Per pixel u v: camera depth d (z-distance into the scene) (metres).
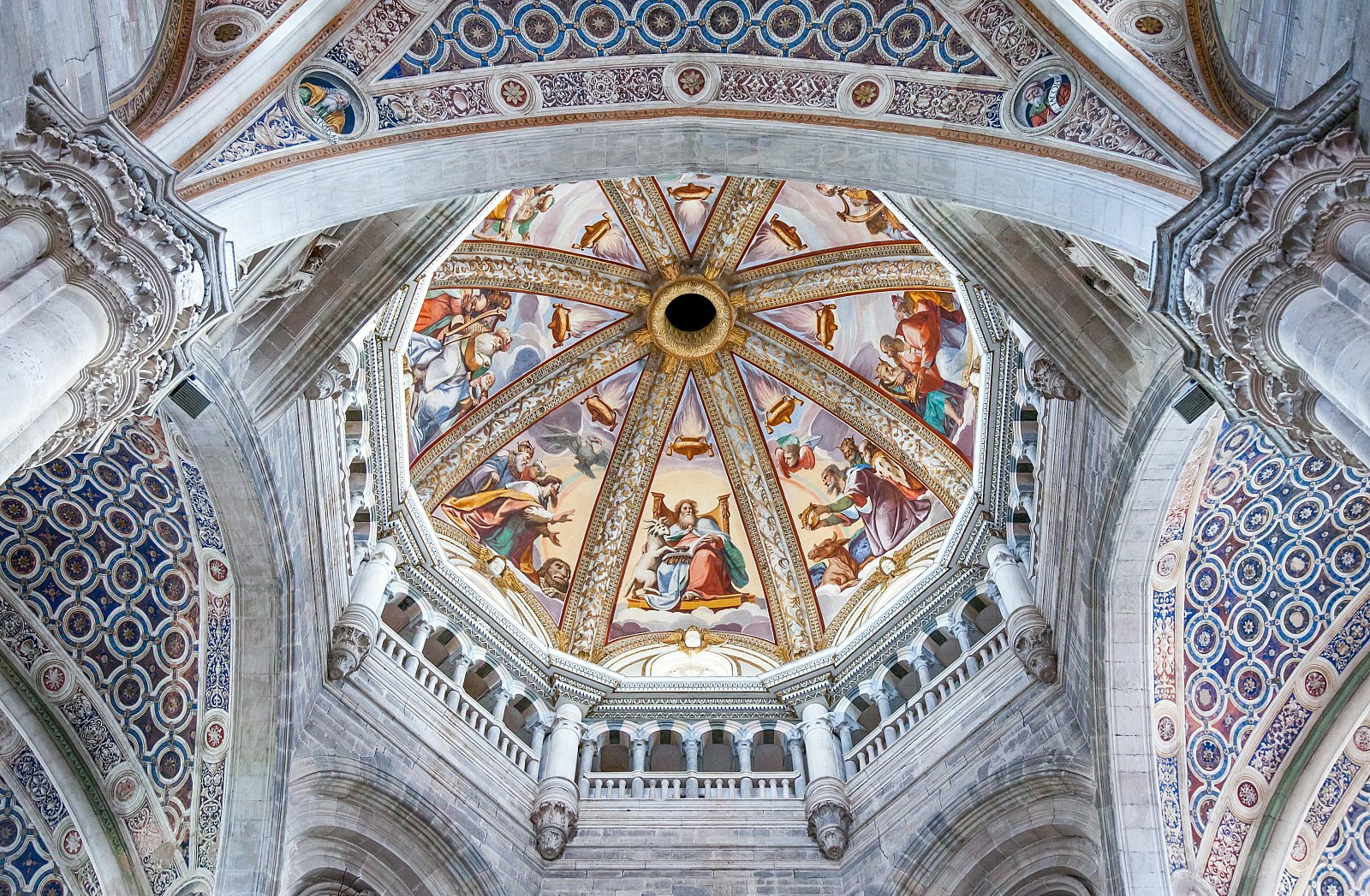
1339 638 15.55
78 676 15.62
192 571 15.50
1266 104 10.98
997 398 19.62
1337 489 14.59
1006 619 18.47
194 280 10.38
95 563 15.57
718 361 26.75
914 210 16.23
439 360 24.50
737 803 19.11
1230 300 10.12
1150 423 14.40
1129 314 15.11
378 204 12.86
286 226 12.12
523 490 25.39
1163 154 11.61
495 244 24.50
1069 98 12.37
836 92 13.35
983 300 19.12
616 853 18.27
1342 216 9.66
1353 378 9.04
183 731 15.54
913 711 19.38
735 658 24.58
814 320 26.08
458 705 19.05
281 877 15.37
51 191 9.48
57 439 9.45
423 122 13.05
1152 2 12.16
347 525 18.53
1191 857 15.32
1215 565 15.46
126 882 15.07
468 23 12.84
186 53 11.83
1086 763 16.31
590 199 25.06
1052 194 12.46
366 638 17.42
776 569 25.53
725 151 13.77
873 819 18.14
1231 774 15.68
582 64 13.29
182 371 10.93
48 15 9.87
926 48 12.92
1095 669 15.87
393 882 16.75
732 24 13.18
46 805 15.13
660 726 21.20
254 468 14.81
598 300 26.19
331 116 12.67
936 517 24.48
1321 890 15.38
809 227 25.34
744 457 26.34
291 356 15.33
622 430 26.41
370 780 16.66
